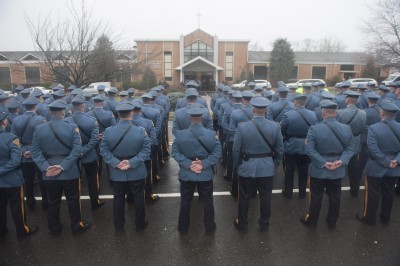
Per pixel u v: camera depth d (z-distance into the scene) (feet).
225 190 19.31
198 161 13.26
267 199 13.88
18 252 12.73
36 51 45.06
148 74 112.78
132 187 13.91
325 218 15.40
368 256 12.21
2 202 13.56
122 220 14.11
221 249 12.82
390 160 13.60
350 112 17.31
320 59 143.95
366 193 14.62
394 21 78.28
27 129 16.33
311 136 13.61
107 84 71.10
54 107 13.16
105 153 13.56
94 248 12.97
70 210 13.88
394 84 26.43
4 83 109.09
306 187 18.98
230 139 20.01
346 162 13.34
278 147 13.76
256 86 26.76
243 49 134.41
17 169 13.28
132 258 12.28
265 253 12.51
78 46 40.09
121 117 13.69
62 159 13.44
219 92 30.58
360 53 135.13
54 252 12.71
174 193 18.97
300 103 17.20
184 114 18.57
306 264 11.78
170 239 13.62
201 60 124.47
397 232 13.98
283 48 132.87
